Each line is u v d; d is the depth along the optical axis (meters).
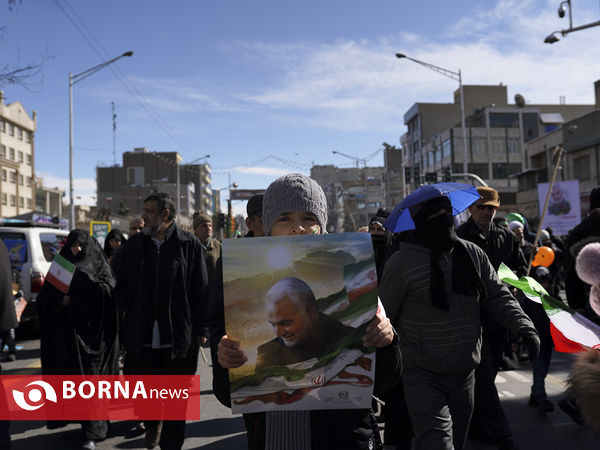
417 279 2.93
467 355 2.88
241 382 1.54
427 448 2.78
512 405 5.27
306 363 1.54
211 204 121.44
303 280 1.56
